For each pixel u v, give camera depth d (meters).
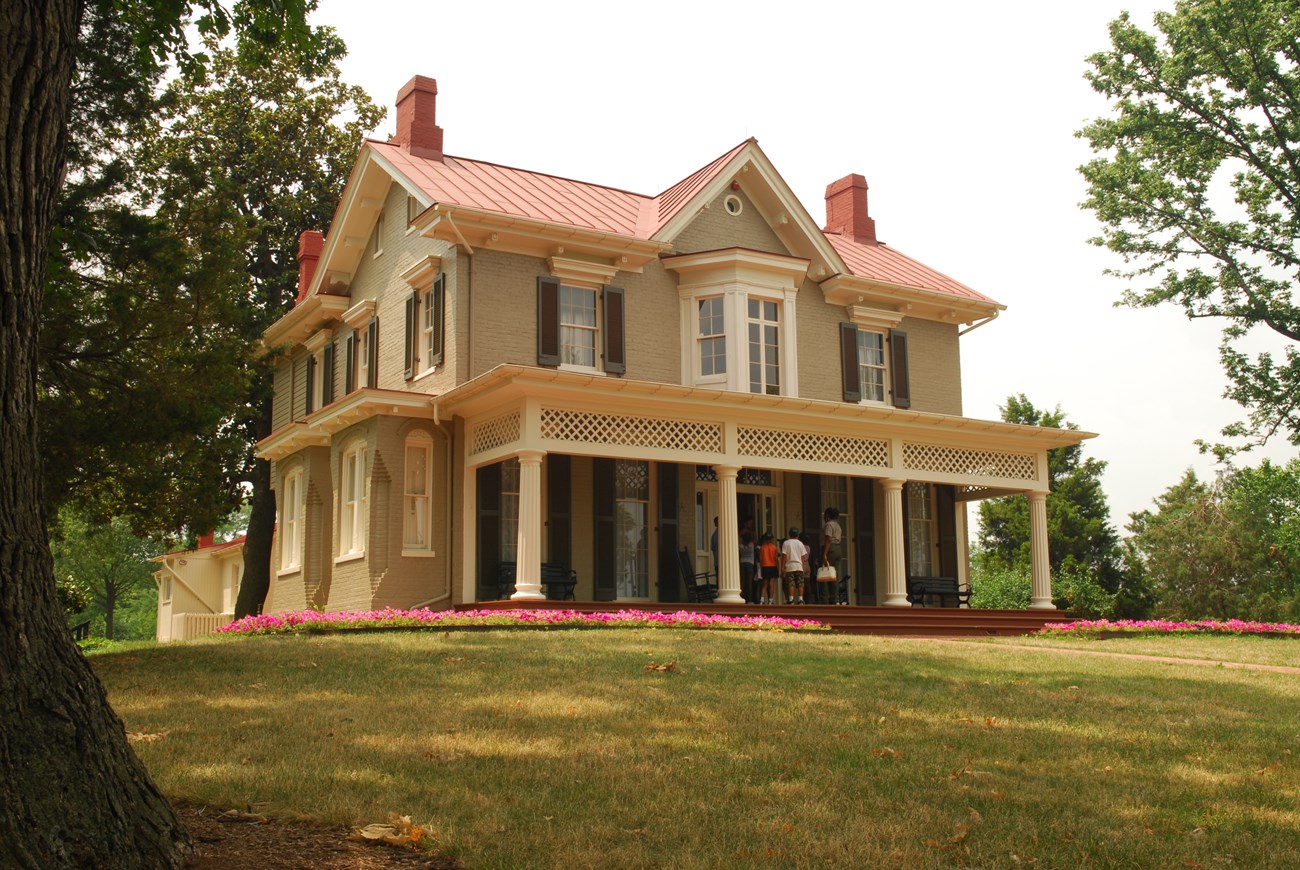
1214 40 31.50
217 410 14.11
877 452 22.56
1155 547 50.94
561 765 7.12
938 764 7.54
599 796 6.43
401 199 24.05
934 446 23.36
